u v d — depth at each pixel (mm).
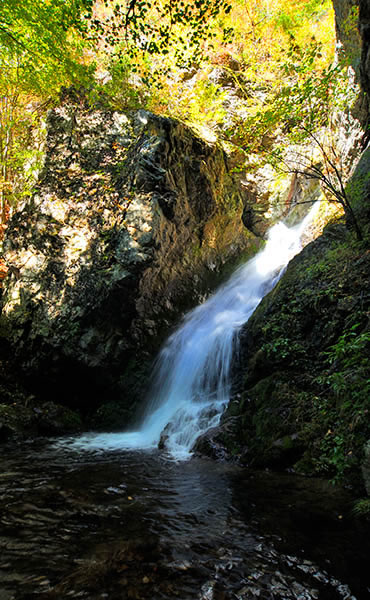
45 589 2049
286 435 4473
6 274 8914
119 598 1990
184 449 5461
